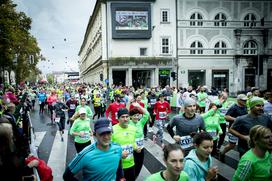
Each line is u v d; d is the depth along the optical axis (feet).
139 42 131.95
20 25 106.83
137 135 19.40
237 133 18.16
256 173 11.31
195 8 133.49
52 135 42.42
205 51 134.51
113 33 129.08
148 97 49.01
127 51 131.64
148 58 129.80
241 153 18.48
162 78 132.05
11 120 16.10
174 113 64.03
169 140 37.22
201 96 47.32
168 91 70.90
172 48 132.67
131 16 129.59
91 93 92.84
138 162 19.62
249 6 136.56
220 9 134.82
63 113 39.73
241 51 135.54
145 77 135.74
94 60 193.98
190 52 133.80
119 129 17.04
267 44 137.39
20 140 15.38
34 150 16.06
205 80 134.51
